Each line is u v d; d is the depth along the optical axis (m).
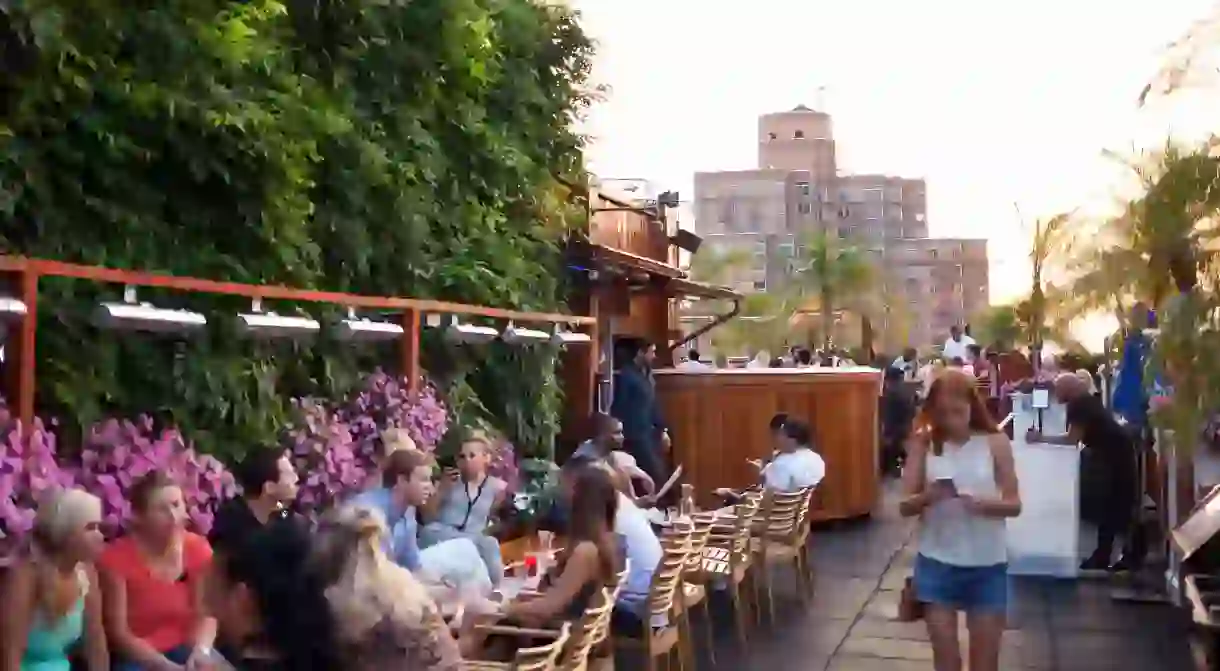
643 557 6.95
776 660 8.41
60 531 4.24
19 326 4.95
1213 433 5.40
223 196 7.46
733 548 8.70
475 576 6.38
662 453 13.03
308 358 8.28
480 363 10.91
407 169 9.72
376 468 7.18
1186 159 4.25
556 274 13.05
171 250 7.04
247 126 7.31
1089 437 11.18
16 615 4.16
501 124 11.93
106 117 6.64
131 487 5.13
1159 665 8.24
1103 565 11.22
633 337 16.11
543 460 10.58
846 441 14.68
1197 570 6.77
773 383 14.27
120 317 5.56
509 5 12.22
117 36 6.74
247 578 4.33
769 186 86.12
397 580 4.39
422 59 10.22
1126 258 4.39
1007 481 5.83
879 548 13.16
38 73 6.23
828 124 95.44
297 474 6.98
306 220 8.66
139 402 6.68
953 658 5.92
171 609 4.94
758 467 12.21
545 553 7.89
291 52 8.88
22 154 6.19
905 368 23.91
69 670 4.35
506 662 5.81
